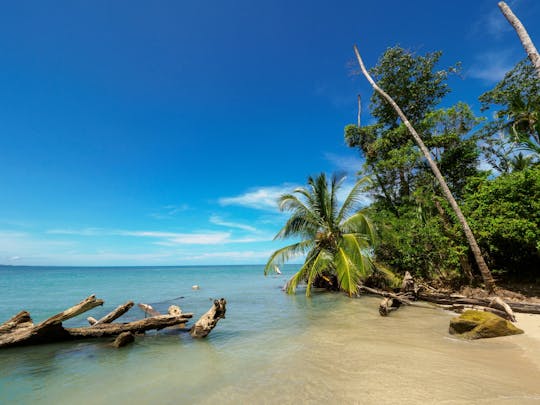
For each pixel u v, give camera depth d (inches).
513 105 549.3
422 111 737.0
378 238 546.6
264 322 328.2
